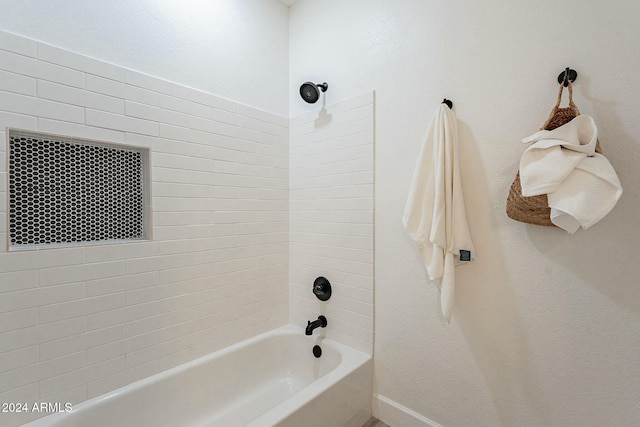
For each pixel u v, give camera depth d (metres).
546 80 1.13
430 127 1.35
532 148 0.98
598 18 1.03
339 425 1.46
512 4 1.20
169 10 1.52
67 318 1.22
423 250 1.37
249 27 1.87
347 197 1.75
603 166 0.90
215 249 1.69
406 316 1.54
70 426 1.18
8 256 1.09
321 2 1.91
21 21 1.12
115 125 1.33
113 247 1.33
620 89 1.00
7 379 1.09
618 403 1.03
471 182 1.31
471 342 1.33
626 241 1.00
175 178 1.52
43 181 1.18
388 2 1.58
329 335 1.86
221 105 1.71
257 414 1.65
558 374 1.14
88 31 1.27
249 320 1.86
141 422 1.38
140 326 1.42
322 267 1.89
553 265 1.13
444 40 1.39
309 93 1.80
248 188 1.85
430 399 1.46
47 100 1.16
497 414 1.28
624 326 1.01
